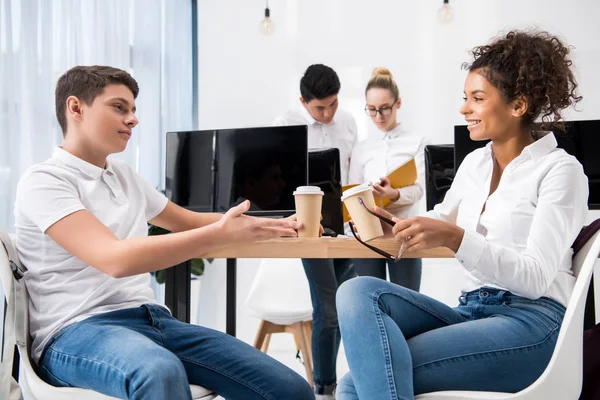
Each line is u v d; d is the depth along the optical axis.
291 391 1.42
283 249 1.53
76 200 1.39
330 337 2.60
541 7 4.64
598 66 4.48
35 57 3.07
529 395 1.15
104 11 3.71
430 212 1.62
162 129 4.55
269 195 2.04
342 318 1.25
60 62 3.31
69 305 1.39
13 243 1.44
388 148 3.45
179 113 4.81
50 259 1.41
